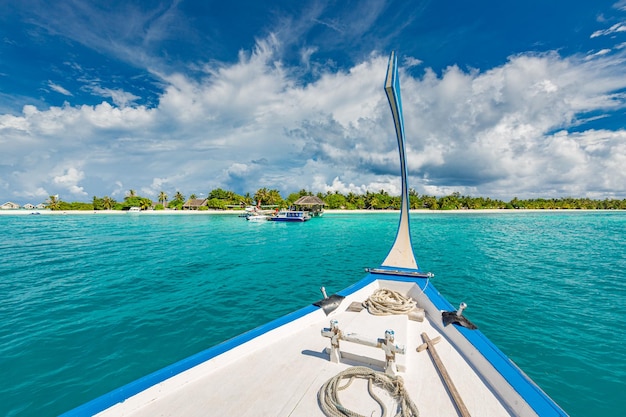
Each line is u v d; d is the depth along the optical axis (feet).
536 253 60.44
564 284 36.47
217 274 42.75
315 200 203.10
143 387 8.67
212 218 198.70
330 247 70.95
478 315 26.12
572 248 67.62
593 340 21.50
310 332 13.33
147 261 53.16
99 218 199.52
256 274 42.63
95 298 31.53
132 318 25.80
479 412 8.45
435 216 230.07
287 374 10.01
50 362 18.85
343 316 15.48
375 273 21.81
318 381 9.62
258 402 8.60
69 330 23.41
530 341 21.31
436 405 8.65
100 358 19.33
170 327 23.93
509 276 40.65
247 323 24.71
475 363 10.73
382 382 9.16
